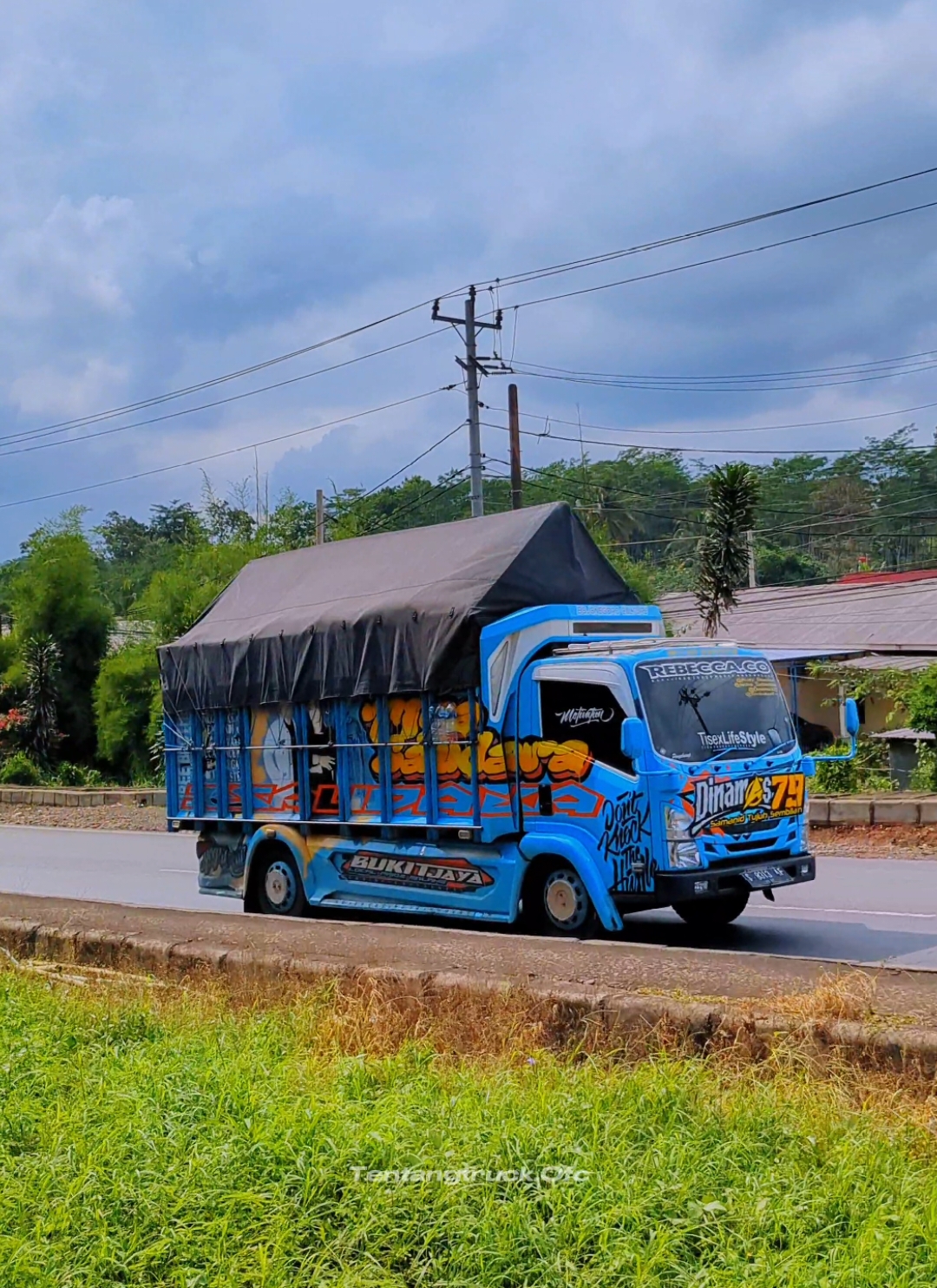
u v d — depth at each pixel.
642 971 7.21
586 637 10.40
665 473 61.84
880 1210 4.28
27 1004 8.01
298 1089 5.86
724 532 26.72
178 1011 7.73
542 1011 6.69
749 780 9.59
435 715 10.67
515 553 10.64
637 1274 3.98
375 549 12.28
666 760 9.23
